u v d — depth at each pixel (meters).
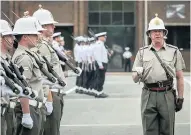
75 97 45.78
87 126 29.89
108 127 29.56
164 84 18.38
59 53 20.48
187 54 86.44
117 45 86.56
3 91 13.88
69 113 35.19
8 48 15.26
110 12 86.31
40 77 16.34
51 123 19.69
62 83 18.77
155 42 18.41
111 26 86.38
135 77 18.48
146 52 18.50
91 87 47.50
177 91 19.03
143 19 85.19
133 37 86.38
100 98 44.84
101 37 45.88
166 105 18.33
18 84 14.30
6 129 15.36
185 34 86.56
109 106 39.09
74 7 85.31
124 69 86.06
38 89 16.25
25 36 16.12
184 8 85.44
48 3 85.00
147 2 85.00
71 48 85.75
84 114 34.72
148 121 18.55
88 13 86.25
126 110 36.75
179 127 29.22
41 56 17.92
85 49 46.97
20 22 16.28
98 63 45.16
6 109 15.25
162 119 18.55
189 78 69.69
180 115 33.84
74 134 27.23
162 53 18.42
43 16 19.92
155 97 18.39
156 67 18.28
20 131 16.02
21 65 15.66
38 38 17.17
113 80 67.06
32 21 16.38
